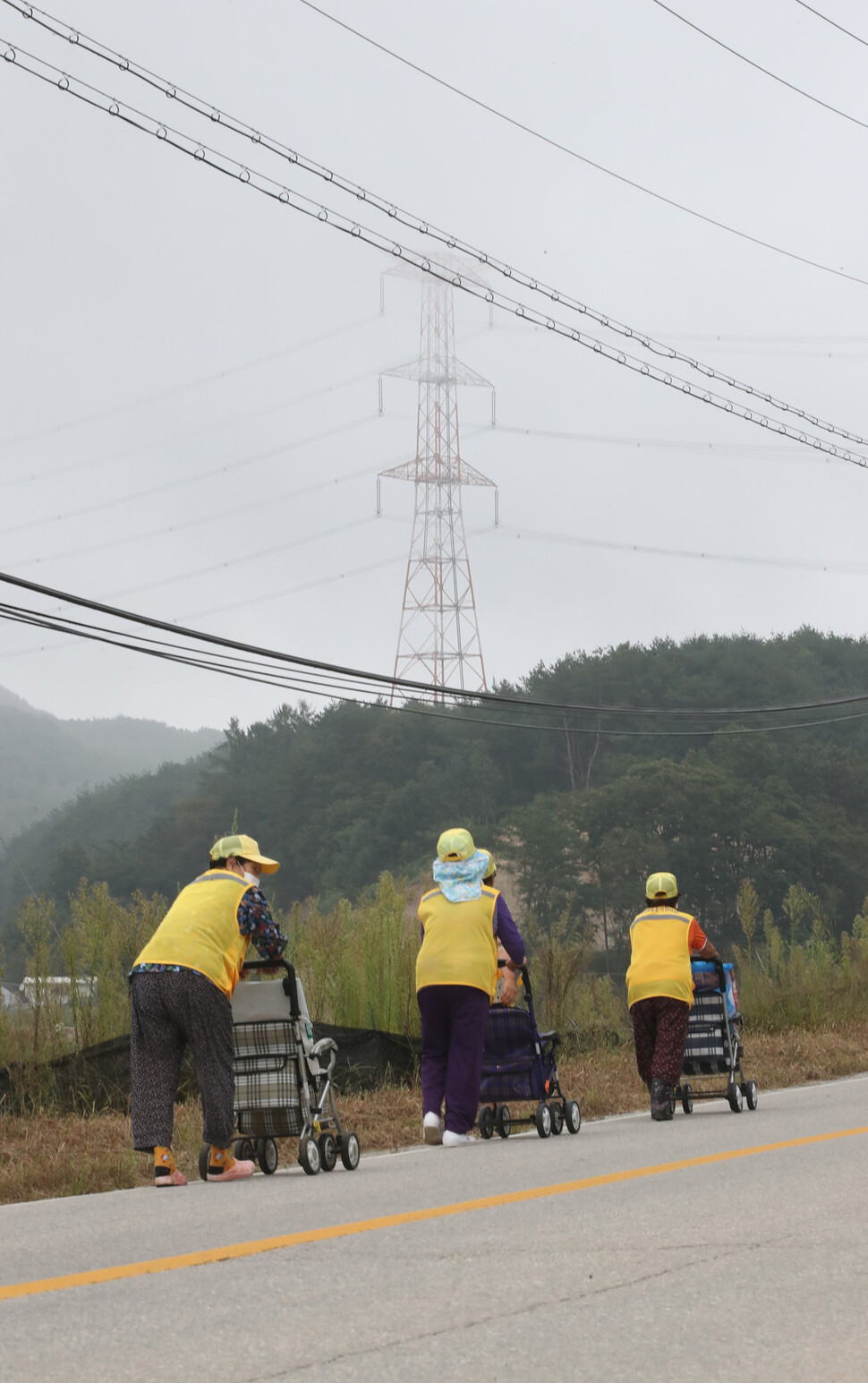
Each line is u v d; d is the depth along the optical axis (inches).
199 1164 317.7
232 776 4530.0
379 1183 288.7
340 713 4242.1
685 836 3152.1
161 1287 183.5
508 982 400.8
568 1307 169.2
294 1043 319.0
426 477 3105.3
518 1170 305.6
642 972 455.2
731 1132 380.8
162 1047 309.1
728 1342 153.7
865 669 4279.0
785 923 3093.0
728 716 3732.8
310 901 660.1
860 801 3400.6
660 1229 219.9
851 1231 217.3
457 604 3181.6
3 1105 474.0
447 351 3056.1
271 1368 144.6
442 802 3769.7
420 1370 143.6
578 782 3826.3
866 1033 771.4
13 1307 173.9
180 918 311.9
